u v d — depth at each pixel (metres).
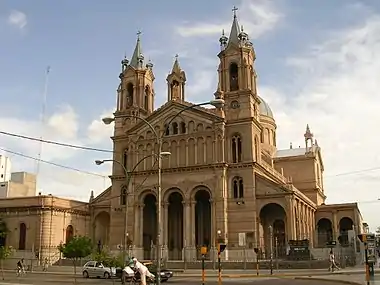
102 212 85.69
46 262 74.31
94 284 44.09
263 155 103.44
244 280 47.09
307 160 106.69
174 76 84.94
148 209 81.06
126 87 87.50
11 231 79.12
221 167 72.50
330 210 96.19
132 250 74.56
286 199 70.06
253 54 81.19
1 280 49.16
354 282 39.94
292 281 44.59
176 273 58.75
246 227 70.38
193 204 73.44
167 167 76.38
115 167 82.62
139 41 90.81
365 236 36.09
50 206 77.56
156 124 79.50
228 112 76.31
